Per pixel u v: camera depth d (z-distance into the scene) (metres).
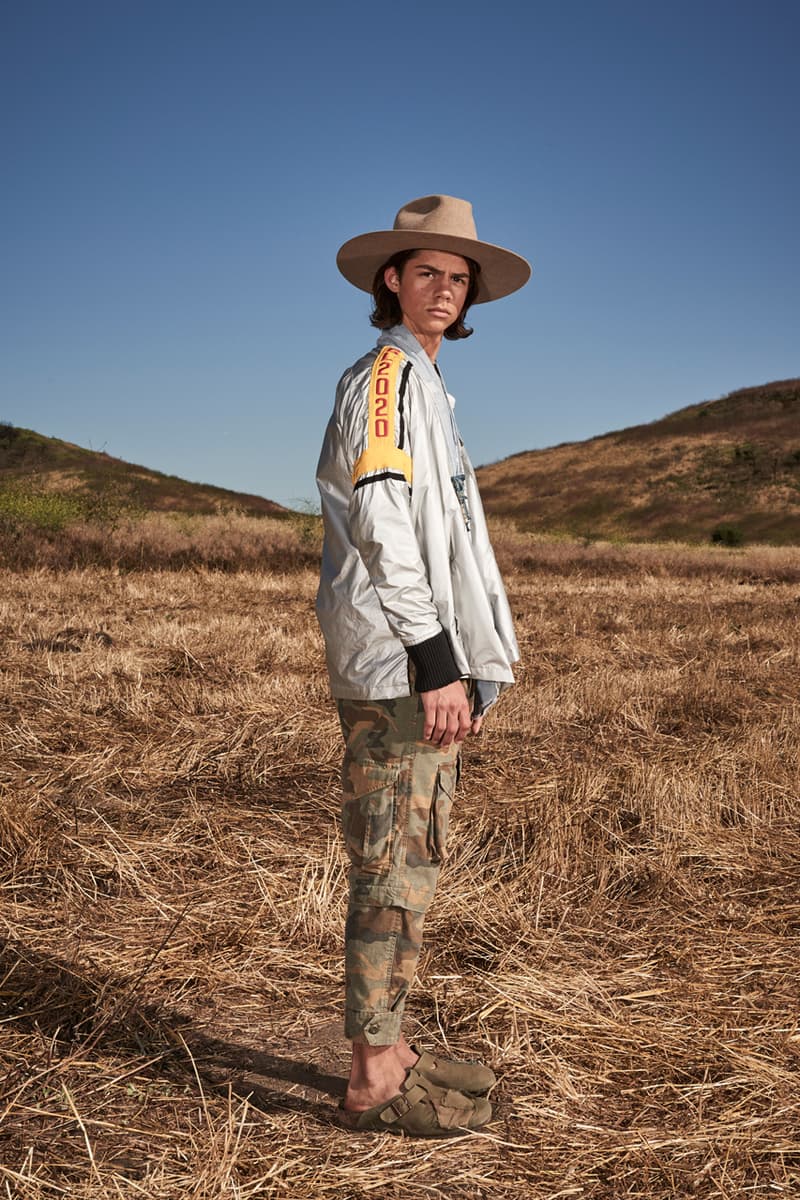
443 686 1.87
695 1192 1.92
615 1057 2.37
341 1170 1.92
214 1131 2.01
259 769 4.50
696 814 4.05
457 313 2.20
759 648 8.95
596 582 16.92
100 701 5.53
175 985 2.62
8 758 4.43
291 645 7.63
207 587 12.26
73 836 3.56
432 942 2.93
